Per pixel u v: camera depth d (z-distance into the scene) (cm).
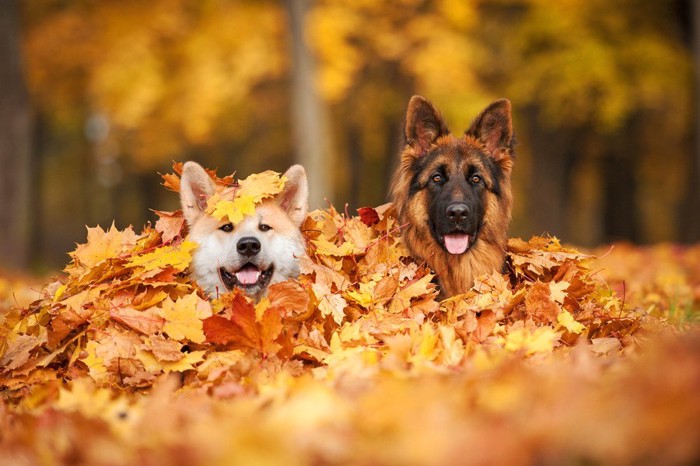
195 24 3234
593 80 3159
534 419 369
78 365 699
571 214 4800
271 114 3634
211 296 796
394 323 736
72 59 3381
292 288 720
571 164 4053
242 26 3192
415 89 3347
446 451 350
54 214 6009
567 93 3250
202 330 691
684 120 3566
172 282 738
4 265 2350
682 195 4138
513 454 333
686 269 1548
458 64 3198
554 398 397
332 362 666
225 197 798
